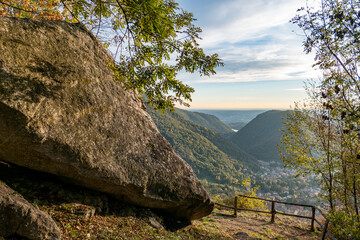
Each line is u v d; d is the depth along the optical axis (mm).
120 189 5211
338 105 6051
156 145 6285
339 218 6531
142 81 4020
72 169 4328
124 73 4195
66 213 4141
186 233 6387
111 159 4918
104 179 4734
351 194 7832
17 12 6148
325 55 5809
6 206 2877
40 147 3768
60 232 3350
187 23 3934
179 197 6355
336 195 8234
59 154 4039
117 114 5535
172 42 4004
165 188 6023
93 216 4598
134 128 5895
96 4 4512
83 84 4848
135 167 5363
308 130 8930
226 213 11008
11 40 3877
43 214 3246
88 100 4789
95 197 5051
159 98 4246
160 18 3531
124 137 5441
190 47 3990
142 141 5938
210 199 7320
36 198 4043
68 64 4684
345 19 4602
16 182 4082
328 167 7789
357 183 7703
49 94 4004
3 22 3930
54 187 4543
